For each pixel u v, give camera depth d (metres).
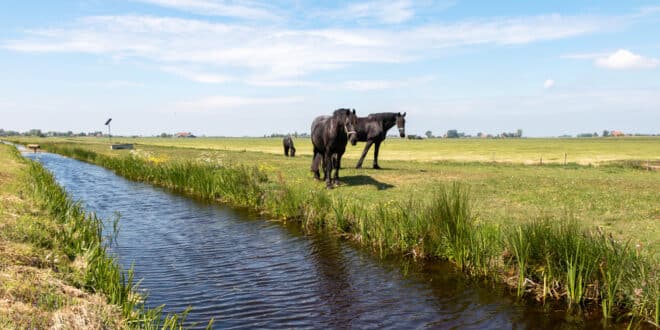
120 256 9.19
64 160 40.03
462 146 78.69
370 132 21.45
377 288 7.43
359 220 10.89
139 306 6.37
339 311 6.45
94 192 18.98
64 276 6.05
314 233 11.28
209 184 17.84
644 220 10.37
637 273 6.49
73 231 8.55
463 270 8.38
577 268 6.95
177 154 42.22
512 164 28.70
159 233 11.32
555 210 11.66
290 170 21.50
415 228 9.48
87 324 4.59
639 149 61.62
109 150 51.19
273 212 13.73
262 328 5.84
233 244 10.22
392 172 20.20
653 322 6.04
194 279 7.78
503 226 9.16
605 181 17.58
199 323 5.94
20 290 4.99
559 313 6.44
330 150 15.84
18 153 37.16
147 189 20.17
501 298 7.02
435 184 16.33
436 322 6.11
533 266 7.42
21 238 7.16
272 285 7.54
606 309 6.35
